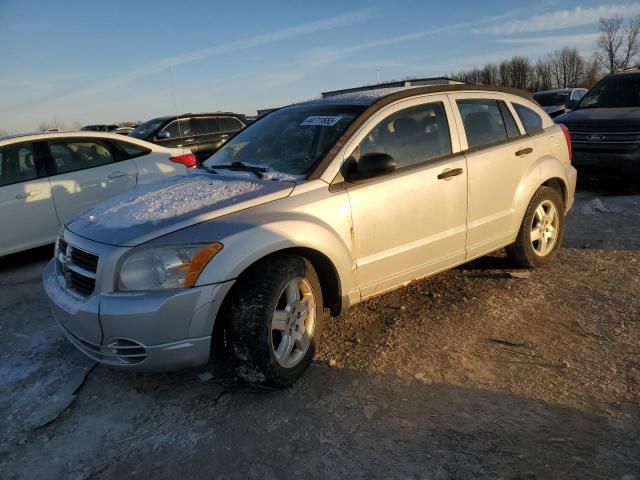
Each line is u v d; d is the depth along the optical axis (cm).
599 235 581
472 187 405
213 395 310
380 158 330
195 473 247
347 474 238
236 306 289
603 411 271
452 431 262
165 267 277
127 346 279
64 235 338
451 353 340
